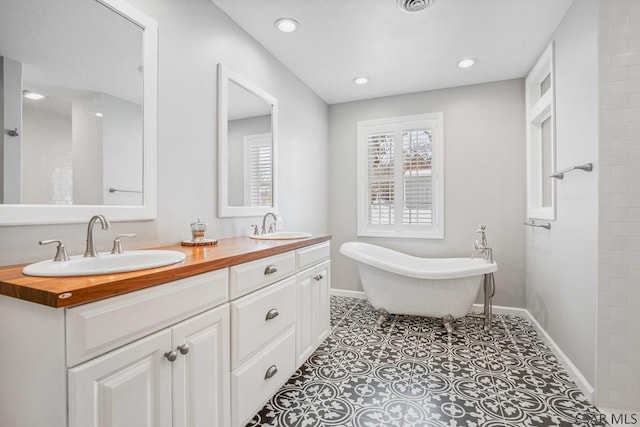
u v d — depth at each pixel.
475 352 2.28
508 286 3.14
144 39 1.55
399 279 2.68
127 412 0.91
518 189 3.10
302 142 3.21
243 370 1.41
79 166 1.31
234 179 2.20
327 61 2.77
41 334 0.81
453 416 1.56
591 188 1.74
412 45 2.50
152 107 1.58
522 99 3.09
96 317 0.83
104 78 1.40
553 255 2.33
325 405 1.65
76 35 1.31
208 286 1.22
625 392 1.62
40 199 1.19
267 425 1.49
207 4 1.96
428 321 2.91
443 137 3.37
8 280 0.88
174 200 1.74
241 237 2.24
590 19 1.73
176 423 1.07
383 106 3.63
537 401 1.69
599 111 1.64
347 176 3.81
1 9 1.10
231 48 2.16
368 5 2.01
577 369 1.91
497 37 2.38
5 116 1.10
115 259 1.27
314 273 2.20
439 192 3.39
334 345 2.38
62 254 1.13
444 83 3.24
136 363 0.94
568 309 2.05
